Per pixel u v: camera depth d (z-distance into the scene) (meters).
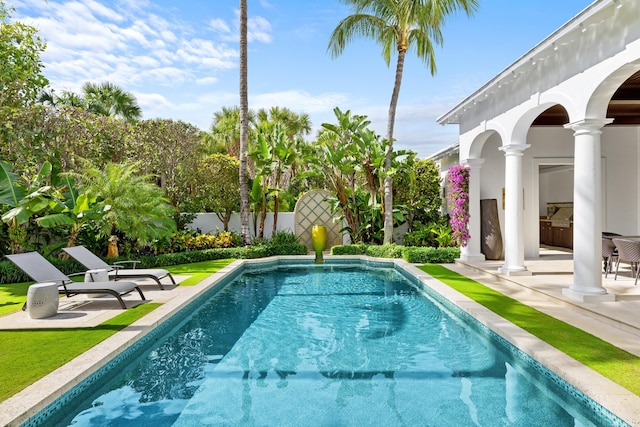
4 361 4.37
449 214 15.48
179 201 16.59
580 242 6.62
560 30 6.39
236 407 3.99
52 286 6.29
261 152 15.70
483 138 11.12
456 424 3.62
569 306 6.56
